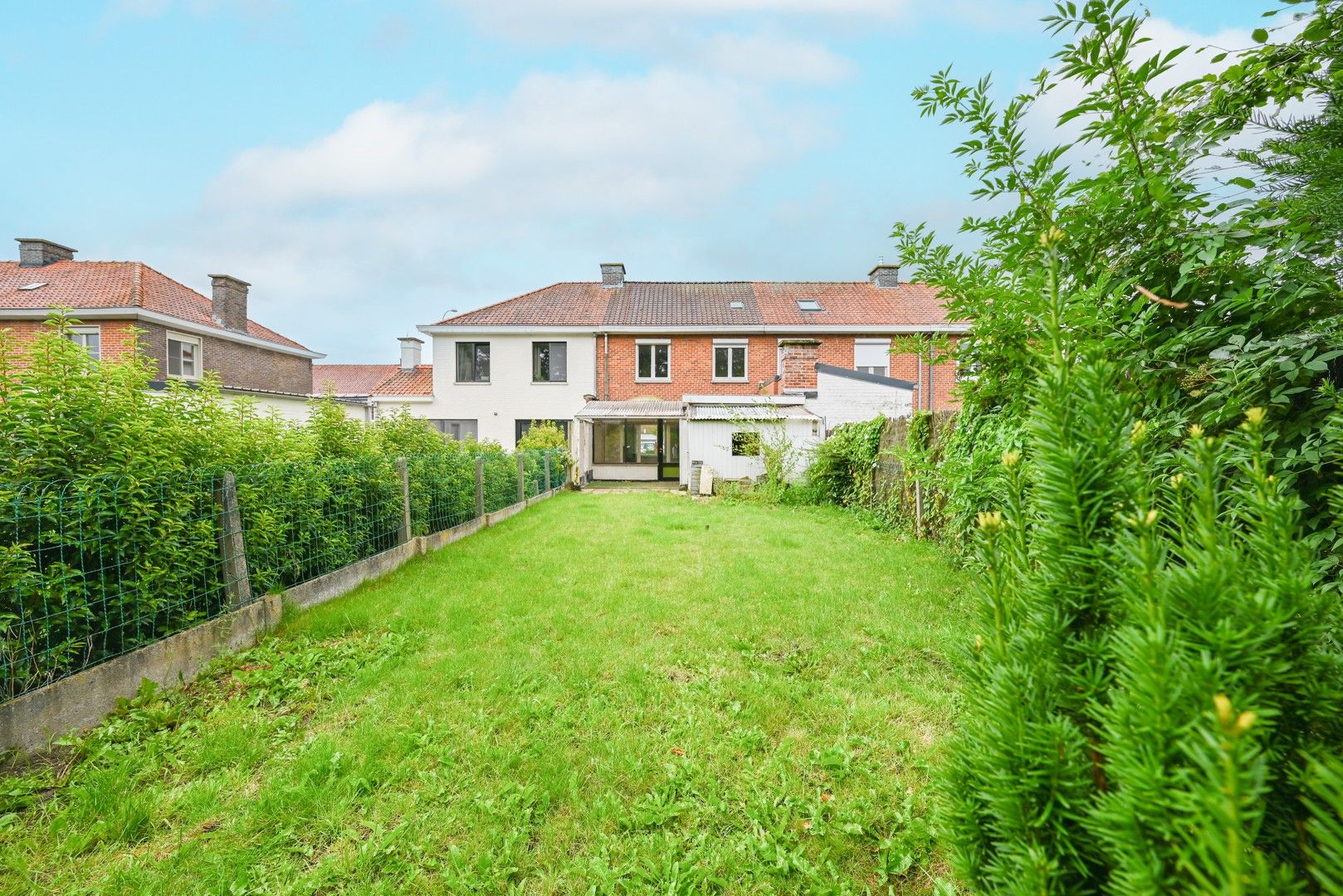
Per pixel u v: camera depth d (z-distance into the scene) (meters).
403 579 5.38
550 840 2.03
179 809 2.20
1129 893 0.67
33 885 1.85
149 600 3.21
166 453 3.49
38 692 2.56
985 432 4.59
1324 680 0.71
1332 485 1.62
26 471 2.85
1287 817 0.71
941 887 1.72
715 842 1.99
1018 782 0.87
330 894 1.82
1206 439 0.82
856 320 19.39
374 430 7.45
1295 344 1.71
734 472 14.79
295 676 3.32
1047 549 0.93
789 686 3.06
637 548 6.77
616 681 3.18
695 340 19.38
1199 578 0.71
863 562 5.82
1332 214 1.73
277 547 4.32
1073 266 2.40
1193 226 2.17
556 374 19.59
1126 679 0.73
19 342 3.01
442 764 2.43
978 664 1.06
